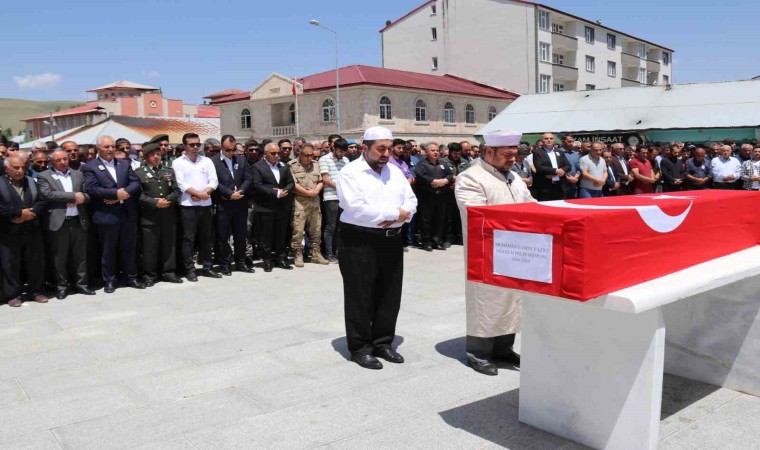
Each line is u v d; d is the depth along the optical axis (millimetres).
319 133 37062
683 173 11828
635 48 57688
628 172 11781
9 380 4621
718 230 3877
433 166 10477
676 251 3453
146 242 7914
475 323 4531
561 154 10250
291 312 6527
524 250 3102
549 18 46094
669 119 25109
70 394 4309
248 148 9203
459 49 47969
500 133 4500
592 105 27734
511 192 4598
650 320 3062
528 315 3619
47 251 7562
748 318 4062
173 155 11789
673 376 4473
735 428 3611
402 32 51125
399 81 36781
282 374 4641
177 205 8289
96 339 5648
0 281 7051
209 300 7121
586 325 3334
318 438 3539
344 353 5129
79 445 3506
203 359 5027
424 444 3449
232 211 8609
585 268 2832
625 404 3199
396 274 4902
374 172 4824
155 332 5848
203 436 3588
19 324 6199
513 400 4070
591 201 3883
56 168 7238
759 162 11422
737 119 23719
